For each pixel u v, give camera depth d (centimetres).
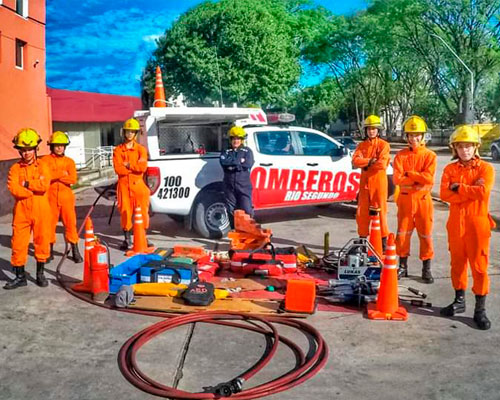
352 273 569
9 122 1209
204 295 532
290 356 426
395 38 4078
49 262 723
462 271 504
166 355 428
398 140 5459
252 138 876
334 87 5606
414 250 763
